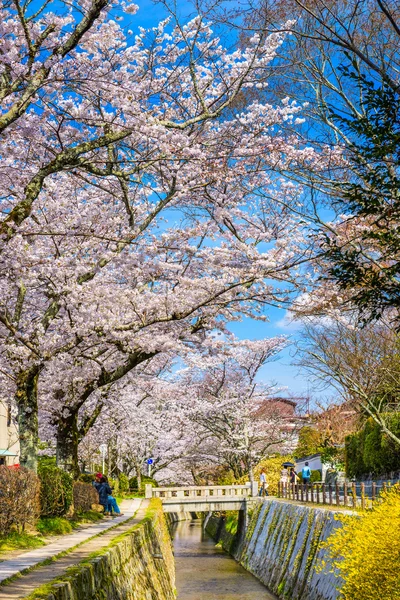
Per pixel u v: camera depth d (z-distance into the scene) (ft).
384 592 39.88
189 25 45.98
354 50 29.55
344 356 71.92
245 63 46.44
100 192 57.93
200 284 53.42
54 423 74.23
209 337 64.85
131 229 52.85
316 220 44.45
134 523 68.95
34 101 37.45
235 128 48.83
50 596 25.58
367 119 26.68
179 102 49.03
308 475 118.83
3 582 29.32
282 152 47.09
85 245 52.60
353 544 44.16
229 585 96.22
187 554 138.51
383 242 29.22
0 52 33.01
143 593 48.49
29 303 64.18
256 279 52.65
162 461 166.20
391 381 75.10
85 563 34.96
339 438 144.46
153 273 53.31
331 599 59.16
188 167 47.73
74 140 46.37
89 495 79.46
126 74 42.04
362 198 28.02
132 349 60.80
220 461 163.22
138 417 126.11
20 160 48.52
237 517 144.97
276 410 138.10
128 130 38.14
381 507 45.01
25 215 36.29
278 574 88.12
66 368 64.28
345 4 39.93
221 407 130.00
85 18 32.12
